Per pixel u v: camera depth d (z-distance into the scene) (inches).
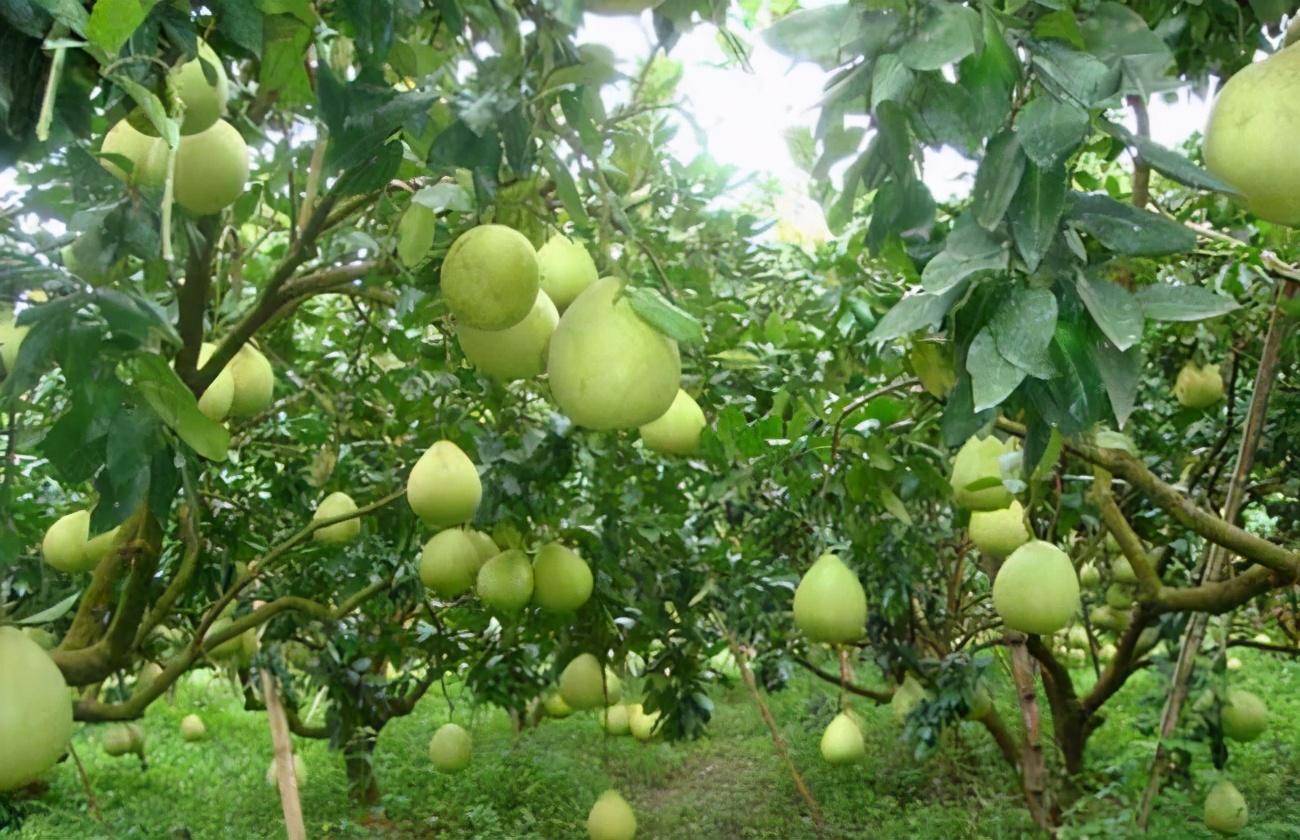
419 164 66.7
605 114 61.0
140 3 38.7
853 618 124.0
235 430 161.8
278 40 55.8
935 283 43.5
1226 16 79.8
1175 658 208.4
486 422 149.4
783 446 103.0
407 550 155.3
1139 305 43.3
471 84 51.1
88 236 50.5
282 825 275.1
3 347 64.7
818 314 135.5
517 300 60.7
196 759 343.0
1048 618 111.3
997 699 300.5
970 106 42.4
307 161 92.1
